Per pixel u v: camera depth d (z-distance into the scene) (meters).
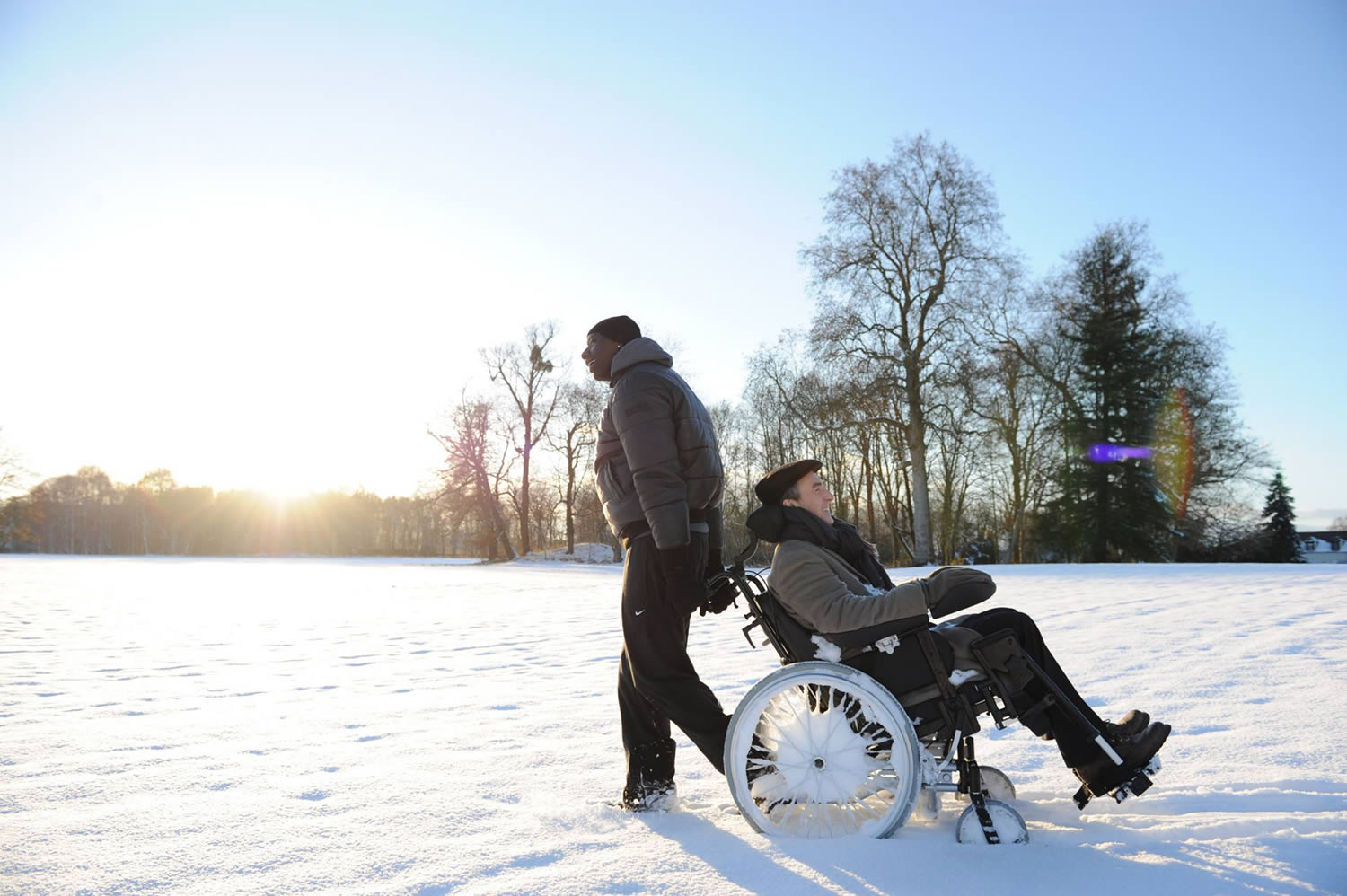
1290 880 2.49
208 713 5.33
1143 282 37.12
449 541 103.69
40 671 7.31
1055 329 37.19
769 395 38.59
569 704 5.53
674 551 3.29
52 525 106.31
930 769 3.12
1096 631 8.24
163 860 2.79
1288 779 3.41
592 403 47.75
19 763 4.05
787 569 3.30
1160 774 3.59
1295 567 19.98
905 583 3.21
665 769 3.38
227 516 113.12
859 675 3.05
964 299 30.59
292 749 4.33
